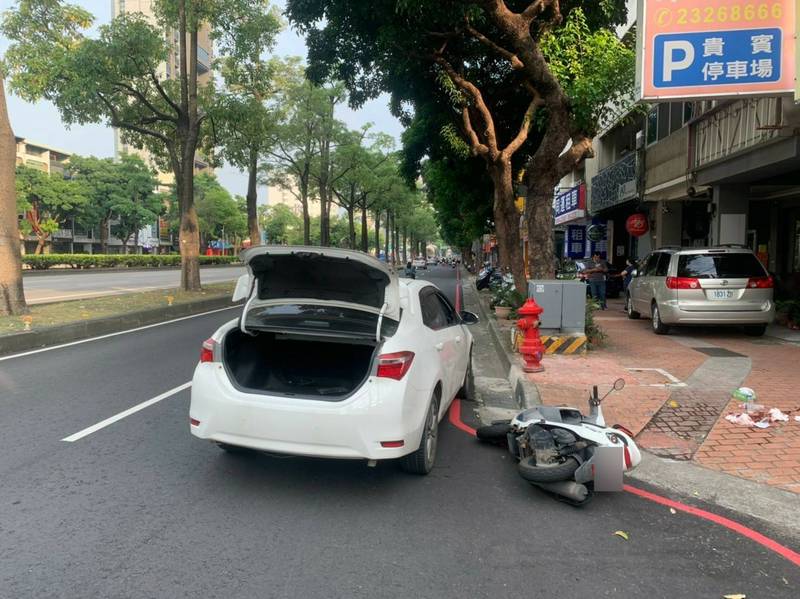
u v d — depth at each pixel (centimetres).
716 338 1122
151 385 742
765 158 1065
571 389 713
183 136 1970
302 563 329
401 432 404
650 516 399
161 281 2947
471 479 462
